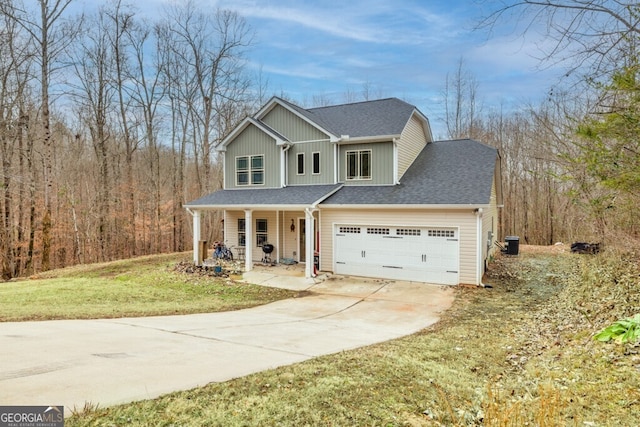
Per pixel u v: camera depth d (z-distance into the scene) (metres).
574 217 15.61
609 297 8.89
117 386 4.37
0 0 18.64
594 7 5.41
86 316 8.76
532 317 9.19
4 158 19.75
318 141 16.69
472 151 17.00
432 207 13.15
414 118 17.45
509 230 30.88
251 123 17.88
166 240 29.06
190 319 8.97
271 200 15.45
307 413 3.93
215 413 3.82
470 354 6.34
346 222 14.98
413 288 12.95
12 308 9.39
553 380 4.86
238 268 16.08
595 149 7.25
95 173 27.09
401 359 5.88
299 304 11.23
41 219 22.00
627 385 4.40
